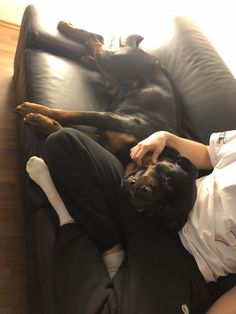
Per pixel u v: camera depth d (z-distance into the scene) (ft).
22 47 5.13
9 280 4.28
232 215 3.14
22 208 4.68
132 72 5.01
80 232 3.33
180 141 3.94
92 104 4.78
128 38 5.72
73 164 3.29
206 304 3.42
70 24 5.33
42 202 3.59
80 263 3.08
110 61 4.99
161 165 3.35
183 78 5.20
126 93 4.96
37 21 5.09
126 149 4.18
